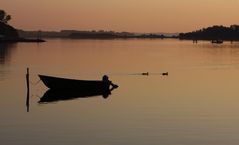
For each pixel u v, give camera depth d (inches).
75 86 1723.7
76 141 881.5
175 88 1756.9
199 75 2363.4
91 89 1722.4
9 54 4726.9
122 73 2514.8
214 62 3538.4
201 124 1039.6
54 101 1429.6
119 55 4650.6
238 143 867.4
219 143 868.0
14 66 3051.2
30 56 4350.4
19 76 2306.8
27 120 1091.9
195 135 929.5
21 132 955.3
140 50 6166.3
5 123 1051.9
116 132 957.8
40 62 3486.7
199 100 1416.1
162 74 2378.2
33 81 2044.8
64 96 1553.9
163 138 905.5
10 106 1316.4
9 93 1616.6
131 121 1076.5
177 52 5521.7
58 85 1722.4
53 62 3494.1
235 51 5812.0
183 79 2135.8
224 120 1086.4
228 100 1414.9
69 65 3174.2
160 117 1125.7
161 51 5841.5
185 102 1376.7
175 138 905.5
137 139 898.7
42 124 1042.1
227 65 3184.1
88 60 3757.4
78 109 1264.8
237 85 1851.6
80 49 6323.8
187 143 868.0
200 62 3545.8
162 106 1300.4
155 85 1870.1
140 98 1477.6
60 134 938.7
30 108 1282.0
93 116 1148.5
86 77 2333.9
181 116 1138.0
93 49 6368.1
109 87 1738.4
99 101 1424.7
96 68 2906.0
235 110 1226.0
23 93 1621.6
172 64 3314.5
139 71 2662.4
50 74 2476.6
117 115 1159.0
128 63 3417.8
